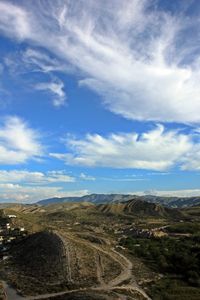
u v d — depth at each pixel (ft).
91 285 508.53
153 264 638.94
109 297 454.40
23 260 636.07
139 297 474.49
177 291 504.02
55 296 470.39
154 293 494.59
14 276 557.74
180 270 606.14
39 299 461.78
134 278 549.54
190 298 476.95
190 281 550.77
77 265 576.61
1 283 526.16
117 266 602.03
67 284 506.89
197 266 599.98
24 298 467.52
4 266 620.49
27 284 516.32
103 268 584.81
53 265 579.89
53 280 525.34
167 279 561.43
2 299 459.32
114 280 534.37
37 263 599.98
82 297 451.12
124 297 464.65
